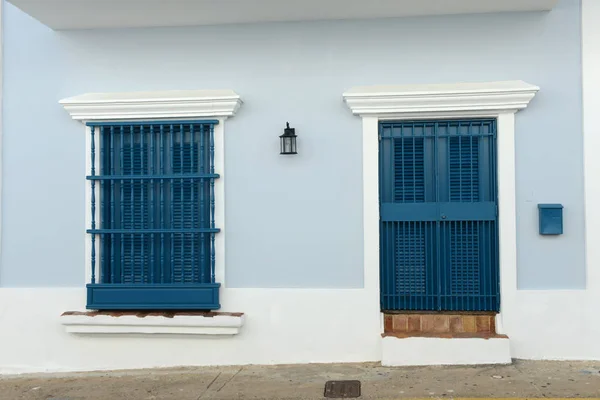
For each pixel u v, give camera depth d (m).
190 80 5.95
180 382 5.40
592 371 5.33
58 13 5.59
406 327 5.81
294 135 5.75
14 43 6.08
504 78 5.70
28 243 6.03
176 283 5.84
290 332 5.82
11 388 5.46
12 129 6.06
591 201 5.61
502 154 5.66
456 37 5.74
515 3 5.48
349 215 5.80
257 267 5.87
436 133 5.80
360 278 5.79
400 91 5.62
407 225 5.84
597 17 5.62
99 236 5.96
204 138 5.92
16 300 6.00
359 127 5.81
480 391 4.90
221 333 5.74
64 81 6.03
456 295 5.80
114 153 6.00
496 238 5.75
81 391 5.29
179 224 5.93
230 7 5.49
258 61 5.89
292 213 5.85
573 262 5.64
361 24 5.82
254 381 5.35
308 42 5.85
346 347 5.77
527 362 5.58
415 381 5.18
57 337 5.96
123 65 6.00
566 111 5.66
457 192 5.81
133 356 5.90
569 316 5.61
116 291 5.85
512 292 5.65
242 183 5.89
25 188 6.04
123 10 5.54
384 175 5.88
